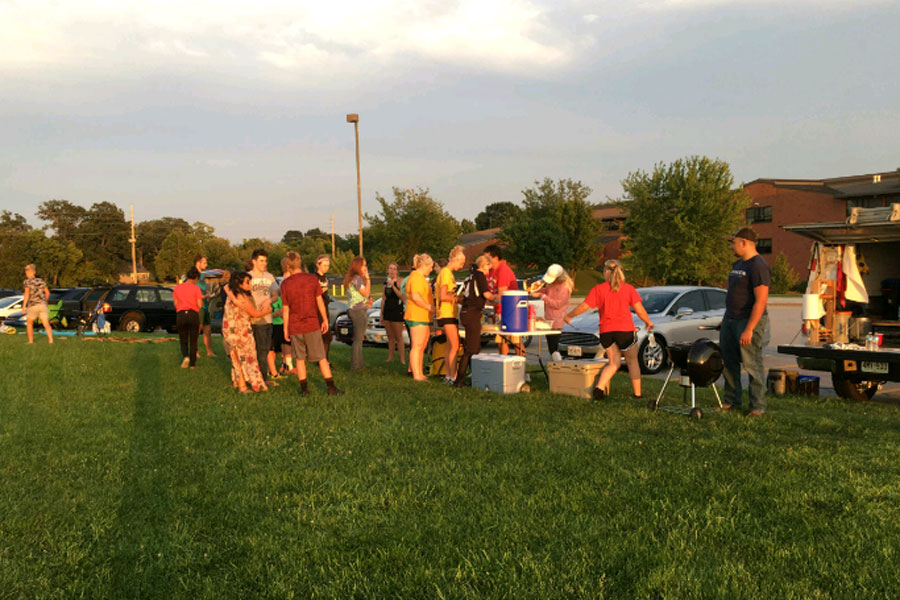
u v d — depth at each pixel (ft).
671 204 151.94
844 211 162.09
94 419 22.99
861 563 11.18
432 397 26.37
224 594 10.66
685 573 10.87
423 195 158.81
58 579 11.19
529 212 209.36
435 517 13.47
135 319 71.00
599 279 219.00
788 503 13.91
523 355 31.94
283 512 13.93
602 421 21.89
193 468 17.08
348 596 10.46
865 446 18.63
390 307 39.91
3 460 17.98
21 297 77.87
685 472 15.94
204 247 309.63
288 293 26.68
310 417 22.65
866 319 29.76
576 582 10.64
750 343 23.08
